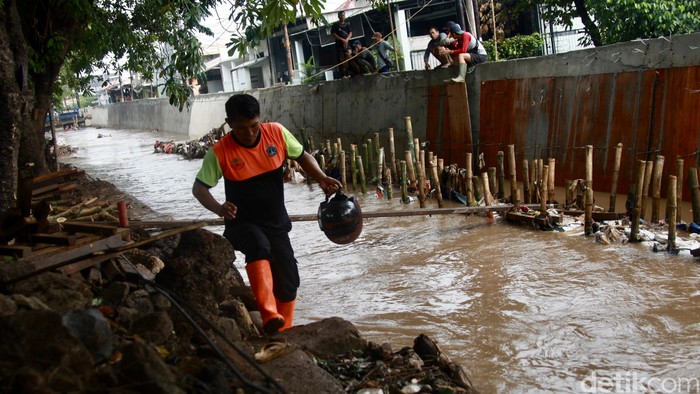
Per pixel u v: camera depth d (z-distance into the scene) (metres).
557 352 5.39
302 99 20.88
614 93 10.69
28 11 12.36
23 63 8.69
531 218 9.77
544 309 6.43
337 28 17.69
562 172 11.73
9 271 3.65
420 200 11.89
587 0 14.84
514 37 19.28
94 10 12.98
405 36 22.86
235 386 3.30
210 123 30.89
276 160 4.62
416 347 4.59
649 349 5.35
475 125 13.73
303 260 9.12
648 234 8.51
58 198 8.73
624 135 10.56
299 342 4.45
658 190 9.03
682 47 9.60
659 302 6.40
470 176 11.16
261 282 4.46
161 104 41.47
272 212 4.66
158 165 23.50
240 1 8.34
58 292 3.62
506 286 7.23
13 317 2.85
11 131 7.61
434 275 7.90
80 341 3.03
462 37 13.55
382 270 8.30
